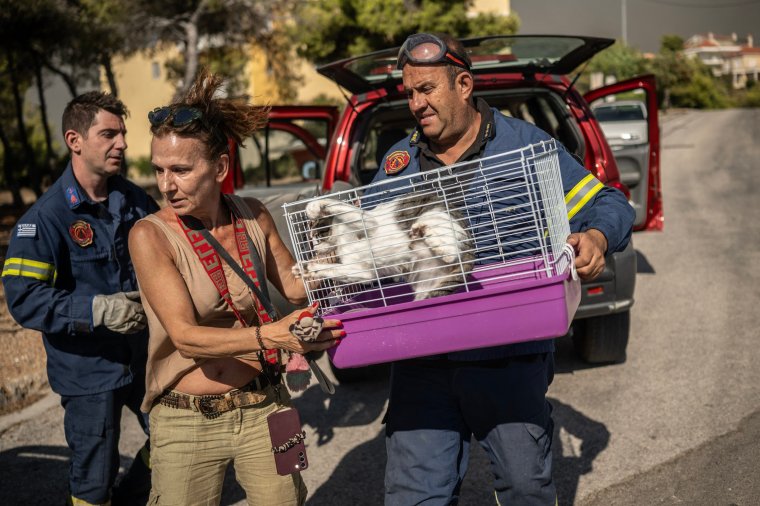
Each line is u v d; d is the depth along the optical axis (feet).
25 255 9.59
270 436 7.83
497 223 7.85
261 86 88.28
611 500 11.57
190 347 7.20
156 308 7.43
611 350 16.88
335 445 14.43
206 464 8.00
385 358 7.13
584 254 7.19
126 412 17.12
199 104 7.56
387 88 15.90
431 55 8.13
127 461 14.30
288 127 22.44
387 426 8.48
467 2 71.87
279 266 8.43
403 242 7.13
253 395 7.95
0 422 16.31
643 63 168.14
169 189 7.33
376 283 7.93
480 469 13.05
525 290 6.82
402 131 18.15
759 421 13.83
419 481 8.02
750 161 67.41
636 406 15.03
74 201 10.05
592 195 8.31
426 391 8.20
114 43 56.65
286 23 67.36
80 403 10.16
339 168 15.69
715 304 21.93
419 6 68.08
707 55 457.27
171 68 72.79
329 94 97.50
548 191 7.68
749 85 377.91
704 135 106.52
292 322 6.89
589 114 15.71
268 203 15.78
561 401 15.55
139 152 112.88
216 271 7.65
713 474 12.05
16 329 22.11
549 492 8.03
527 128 8.56
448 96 8.25
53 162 81.56
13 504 12.69
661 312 21.50
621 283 15.28
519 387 7.89
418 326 7.00
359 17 65.51
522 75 15.90
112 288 10.41
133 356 10.29
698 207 41.86
